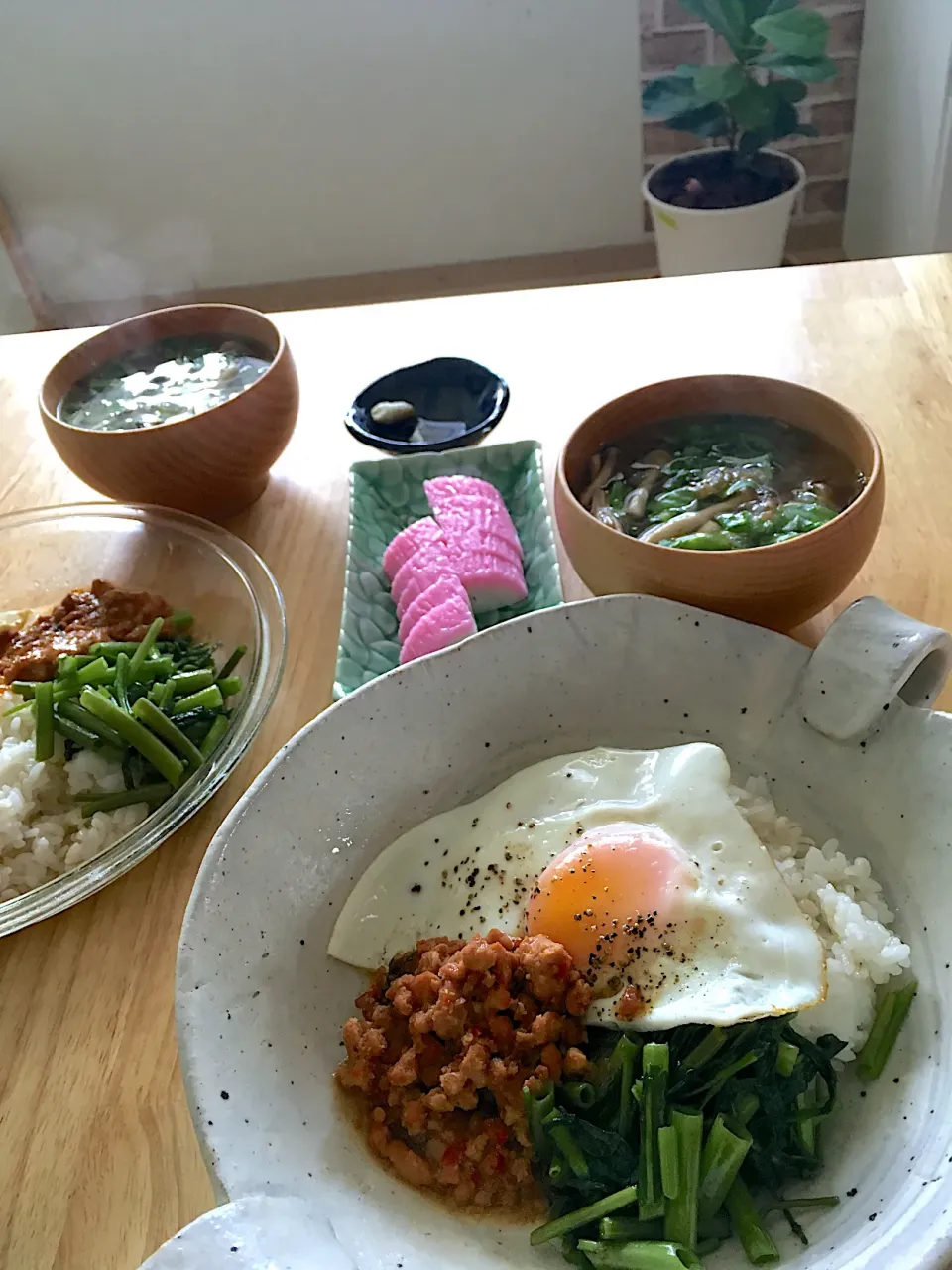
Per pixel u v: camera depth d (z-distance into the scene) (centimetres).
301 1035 30
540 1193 29
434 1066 30
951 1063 27
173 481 49
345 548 50
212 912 29
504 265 128
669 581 36
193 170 121
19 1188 30
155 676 43
